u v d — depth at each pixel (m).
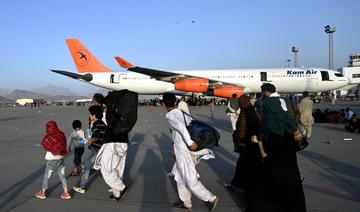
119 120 5.71
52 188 6.56
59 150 5.76
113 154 5.73
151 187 6.59
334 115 20.50
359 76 76.38
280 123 4.64
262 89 6.92
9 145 12.37
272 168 4.65
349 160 8.85
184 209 5.32
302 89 36.50
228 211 5.20
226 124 20.12
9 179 7.22
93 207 5.39
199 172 7.84
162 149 11.23
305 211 4.62
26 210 5.23
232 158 9.56
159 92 42.12
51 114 36.00
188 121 5.45
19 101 128.12
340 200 5.59
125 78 41.50
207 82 34.62
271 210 4.61
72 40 42.50
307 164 8.42
